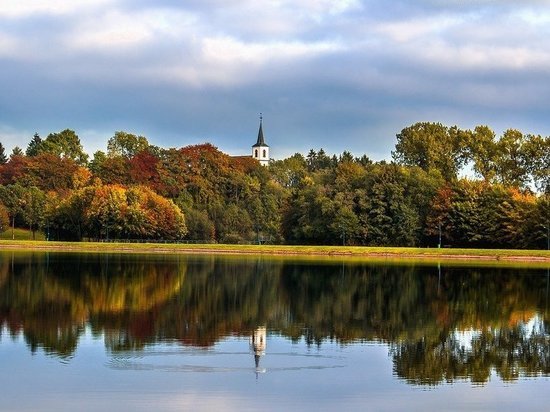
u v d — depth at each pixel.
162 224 175.00
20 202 196.50
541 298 74.12
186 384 37.06
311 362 42.03
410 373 40.47
